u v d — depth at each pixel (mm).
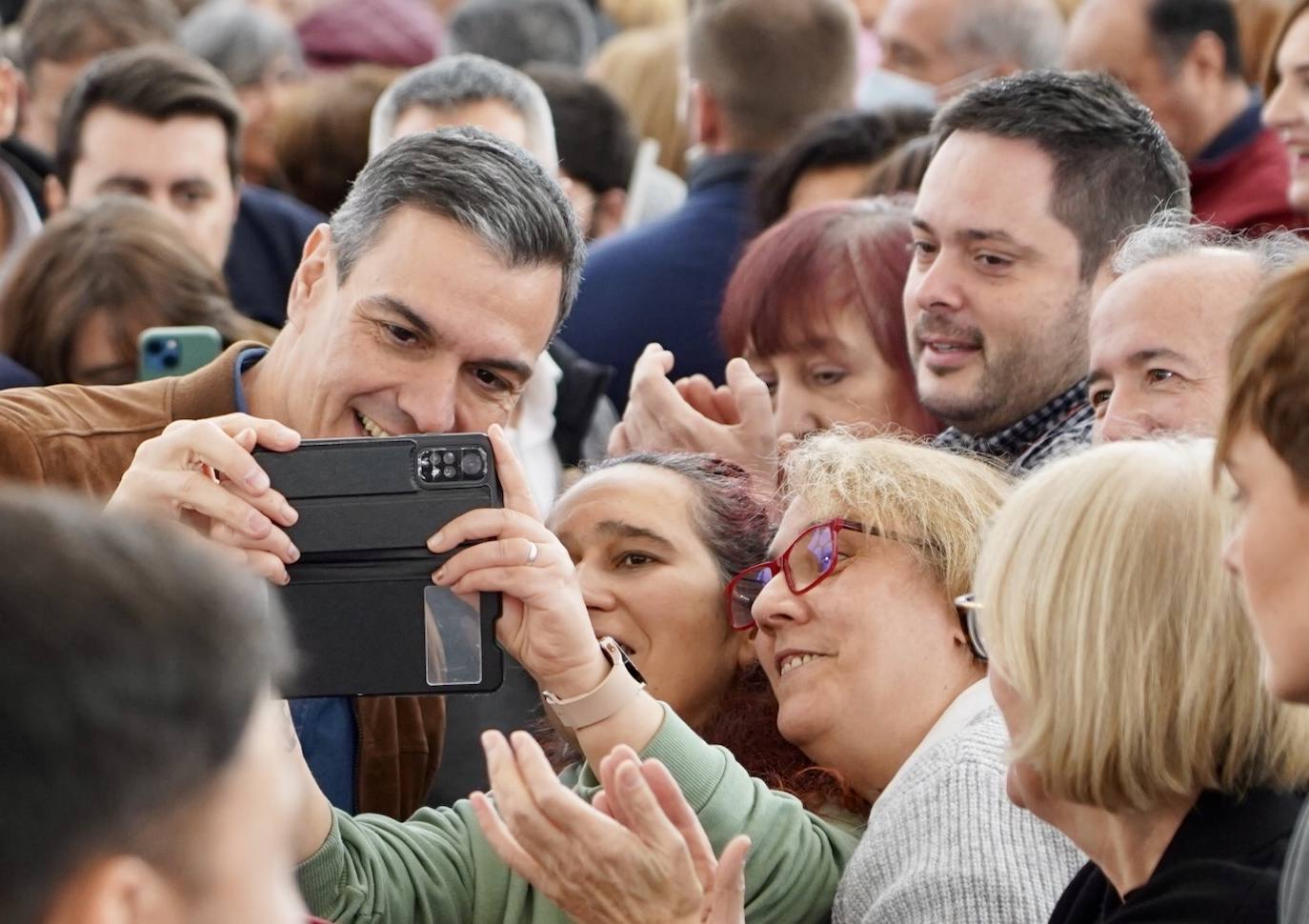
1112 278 4121
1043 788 2551
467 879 3314
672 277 5852
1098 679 2426
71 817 1488
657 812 2531
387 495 2996
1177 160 4285
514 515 2982
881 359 4520
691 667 3662
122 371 4766
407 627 3004
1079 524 2490
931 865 2877
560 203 3451
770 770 3586
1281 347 2102
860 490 3369
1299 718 2416
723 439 4262
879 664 3303
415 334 3355
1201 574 2426
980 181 4102
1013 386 4137
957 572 3303
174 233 4945
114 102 6020
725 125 6184
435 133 3469
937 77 6781
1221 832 2418
